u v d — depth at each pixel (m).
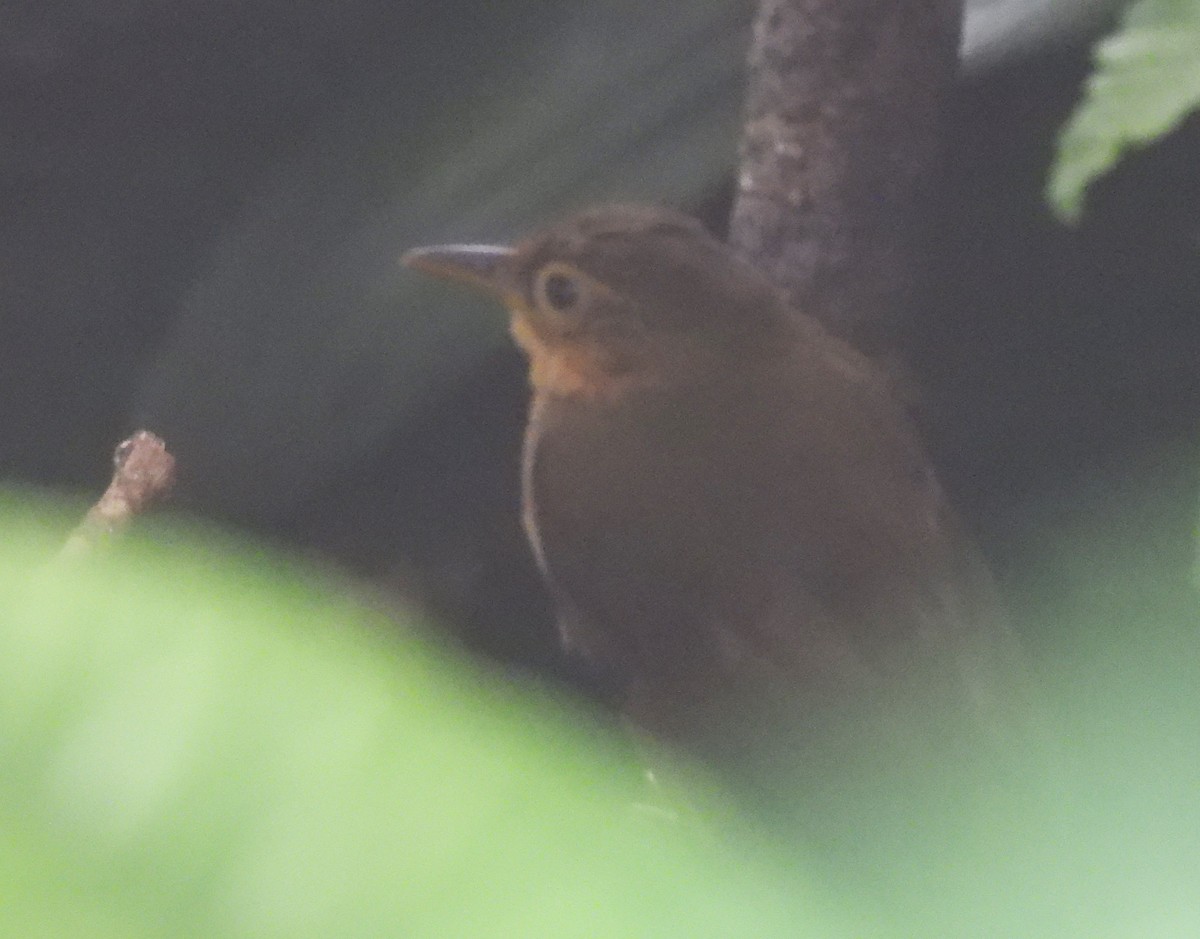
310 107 3.95
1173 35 3.39
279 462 3.83
